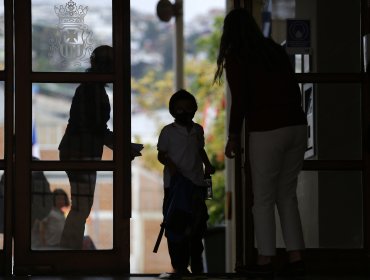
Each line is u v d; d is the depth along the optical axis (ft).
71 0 45.78
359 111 46.03
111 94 45.70
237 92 38.40
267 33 46.37
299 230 39.60
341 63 46.16
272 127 38.24
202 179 43.93
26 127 45.21
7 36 45.11
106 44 45.83
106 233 45.21
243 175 46.29
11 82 45.03
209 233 67.10
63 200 45.21
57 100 45.55
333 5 46.34
